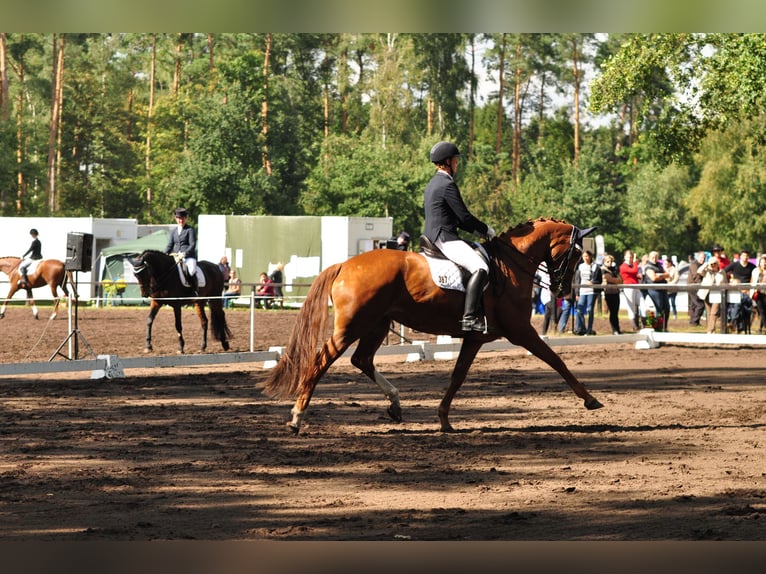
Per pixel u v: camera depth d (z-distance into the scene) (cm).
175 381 1625
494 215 6384
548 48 7600
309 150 7100
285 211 5966
